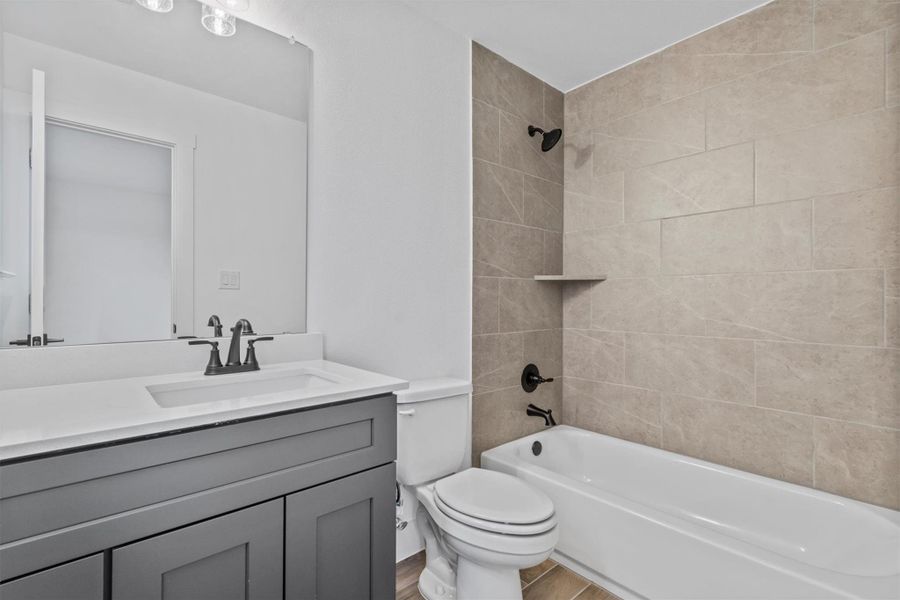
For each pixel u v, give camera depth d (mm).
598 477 2328
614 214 2436
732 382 1995
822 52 1751
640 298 2324
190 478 822
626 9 1948
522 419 2410
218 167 1440
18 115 1129
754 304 1930
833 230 1725
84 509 714
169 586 799
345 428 1057
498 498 1520
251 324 1498
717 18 2010
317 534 1005
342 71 1726
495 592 1445
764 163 1903
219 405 893
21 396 986
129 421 773
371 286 1807
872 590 1138
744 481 1852
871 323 1641
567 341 2656
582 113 2598
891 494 1596
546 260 2562
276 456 935
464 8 1949
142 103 1309
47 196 1160
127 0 1289
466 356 2154
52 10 1177
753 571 1298
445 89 2072
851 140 1682
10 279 1111
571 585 1713
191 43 1397
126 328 1267
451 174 2096
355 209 1760
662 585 1507
